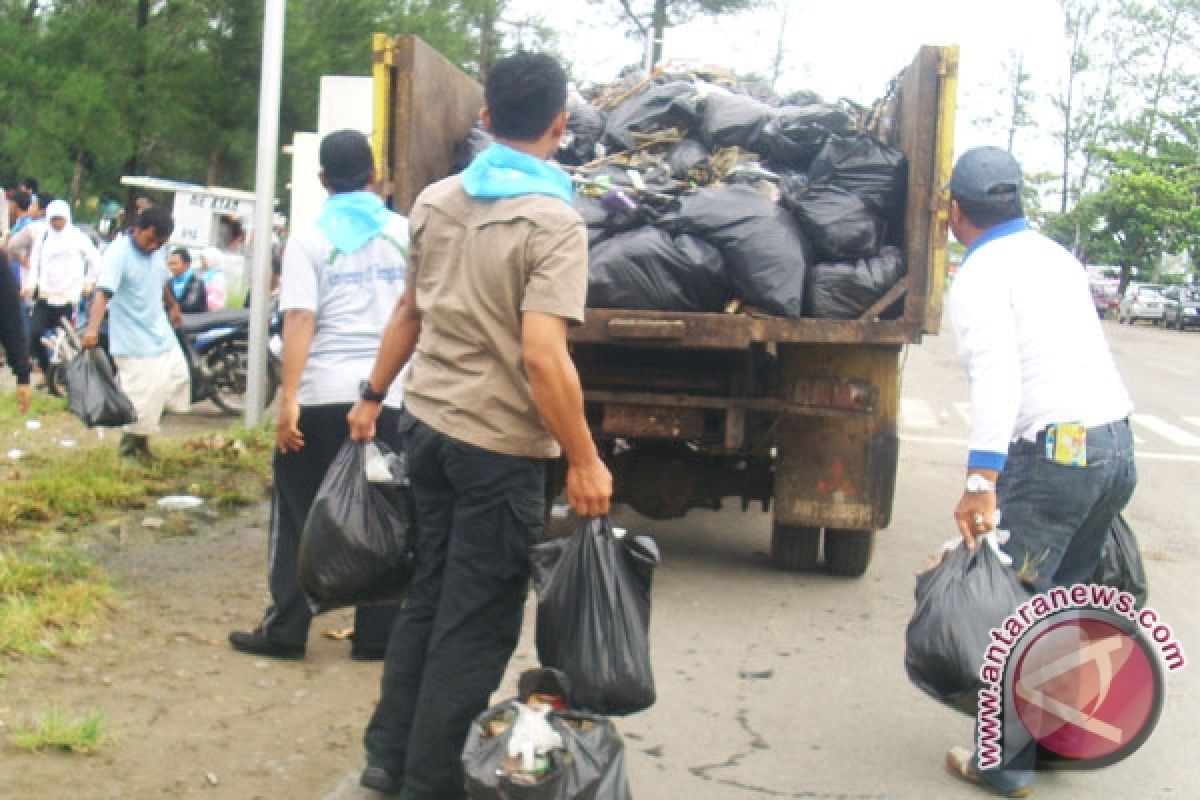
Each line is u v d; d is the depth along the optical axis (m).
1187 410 17.47
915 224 6.30
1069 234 62.62
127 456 8.59
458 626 3.65
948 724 5.05
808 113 7.10
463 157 7.41
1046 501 4.19
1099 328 4.32
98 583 5.93
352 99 11.19
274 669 5.16
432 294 3.69
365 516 4.16
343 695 4.93
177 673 4.98
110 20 22.59
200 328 11.70
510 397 3.57
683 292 6.30
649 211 6.45
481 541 3.61
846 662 5.77
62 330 11.70
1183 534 8.98
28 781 3.90
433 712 3.65
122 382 8.44
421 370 3.74
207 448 9.09
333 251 4.97
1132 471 4.29
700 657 5.75
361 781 3.98
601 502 3.50
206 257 14.14
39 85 22.41
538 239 3.45
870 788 4.40
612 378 6.96
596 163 7.21
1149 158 59.72
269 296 9.93
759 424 6.90
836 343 6.44
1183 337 39.59
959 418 15.02
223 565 6.55
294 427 4.95
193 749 4.30
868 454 6.78
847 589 7.01
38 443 9.28
